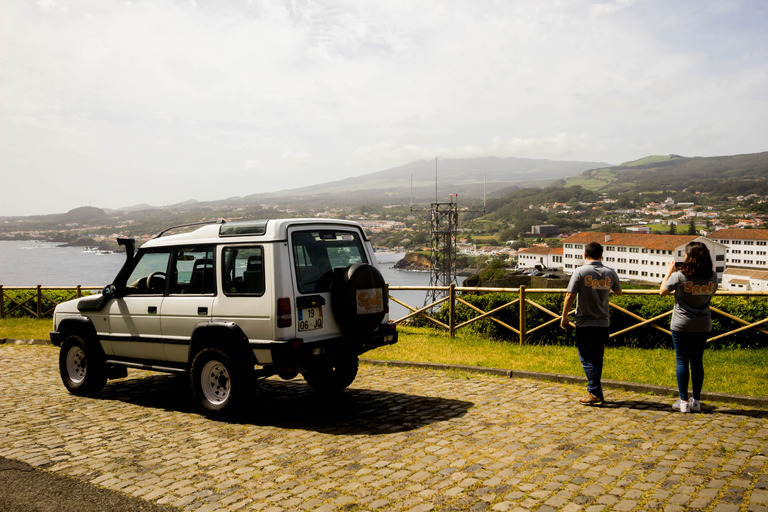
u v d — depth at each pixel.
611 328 9.38
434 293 12.20
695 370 5.46
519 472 4.07
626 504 3.48
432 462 4.34
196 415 6.10
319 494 3.80
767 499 3.47
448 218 40.16
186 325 6.25
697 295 5.37
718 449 4.40
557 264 125.38
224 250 5.99
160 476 4.25
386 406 6.16
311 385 7.18
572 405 5.91
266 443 4.99
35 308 16.73
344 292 6.00
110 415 6.17
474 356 8.71
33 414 6.25
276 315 5.48
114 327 6.97
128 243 7.02
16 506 3.78
